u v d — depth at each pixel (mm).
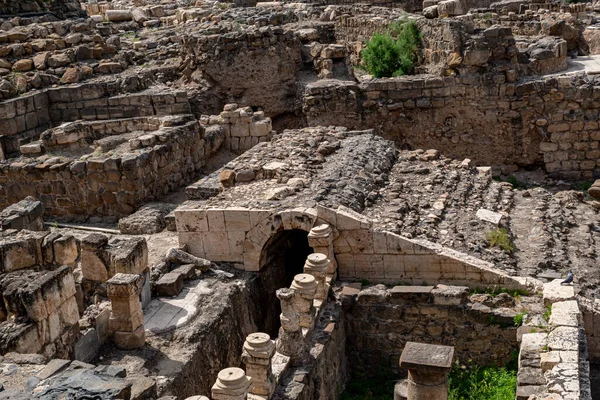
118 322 13852
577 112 25953
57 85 27359
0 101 25406
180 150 21875
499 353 15227
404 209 17516
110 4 40656
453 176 19906
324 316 15617
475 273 15789
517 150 26672
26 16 33438
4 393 9719
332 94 26969
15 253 14195
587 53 30688
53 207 20562
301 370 14086
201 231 16906
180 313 15078
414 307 15672
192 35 28875
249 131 23938
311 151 20312
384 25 29656
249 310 16375
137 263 15102
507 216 18406
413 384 11156
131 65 30359
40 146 21688
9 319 12727
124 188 20016
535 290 15445
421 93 26562
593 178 26422
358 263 16500
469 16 28203
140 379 11281
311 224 16328
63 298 13180
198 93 28031
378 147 21062
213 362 14562
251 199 17297
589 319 14820
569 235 17938
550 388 12133
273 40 28297
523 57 27016
